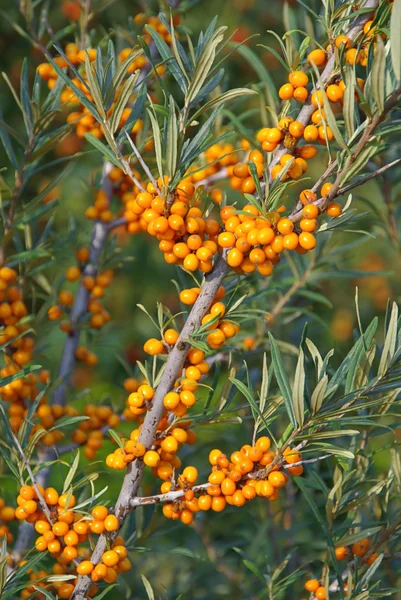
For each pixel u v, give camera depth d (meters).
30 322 1.10
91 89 0.94
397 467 1.01
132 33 1.15
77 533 0.96
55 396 1.11
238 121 1.09
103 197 1.15
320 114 0.92
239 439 1.15
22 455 0.98
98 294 1.15
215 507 0.94
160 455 0.96
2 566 0.95
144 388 0.95
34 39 1.13
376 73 0.88
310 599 1.00
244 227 0.93
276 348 0.93
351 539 0.99
